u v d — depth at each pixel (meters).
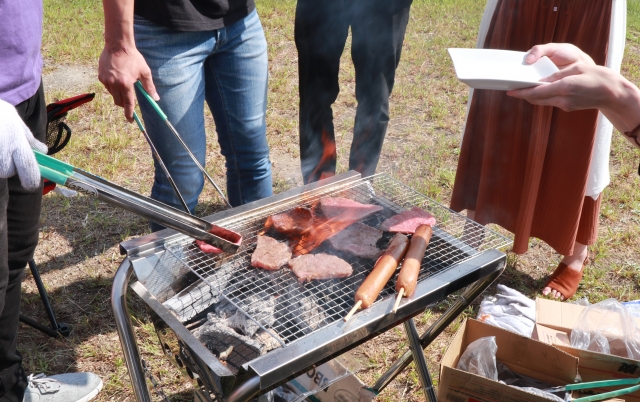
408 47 5.88
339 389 1.86
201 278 1.50
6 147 1.23
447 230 1.82
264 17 6.80
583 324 2.19
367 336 1.41
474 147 2.62
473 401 1.77
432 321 2.62
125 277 1.49
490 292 2.80
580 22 2.22
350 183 1.95
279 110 4.59
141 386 1.45
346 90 4.93
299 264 1.58
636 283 2.90
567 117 2.36
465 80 1.58
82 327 2.52
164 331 1.51
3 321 1.79
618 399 1.89
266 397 1.71
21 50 1.62
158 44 2.14
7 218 1.71
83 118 4.31
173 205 2.46
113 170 3.63
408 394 2.28
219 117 2.57
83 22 6.50
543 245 3.17
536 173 2.41
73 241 3.04
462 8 7.11
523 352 1.91
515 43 2.37
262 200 1.81
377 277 1.45
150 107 2.23
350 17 2.88
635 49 6.30
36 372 2.27
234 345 1.50
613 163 4.04
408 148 4.05
